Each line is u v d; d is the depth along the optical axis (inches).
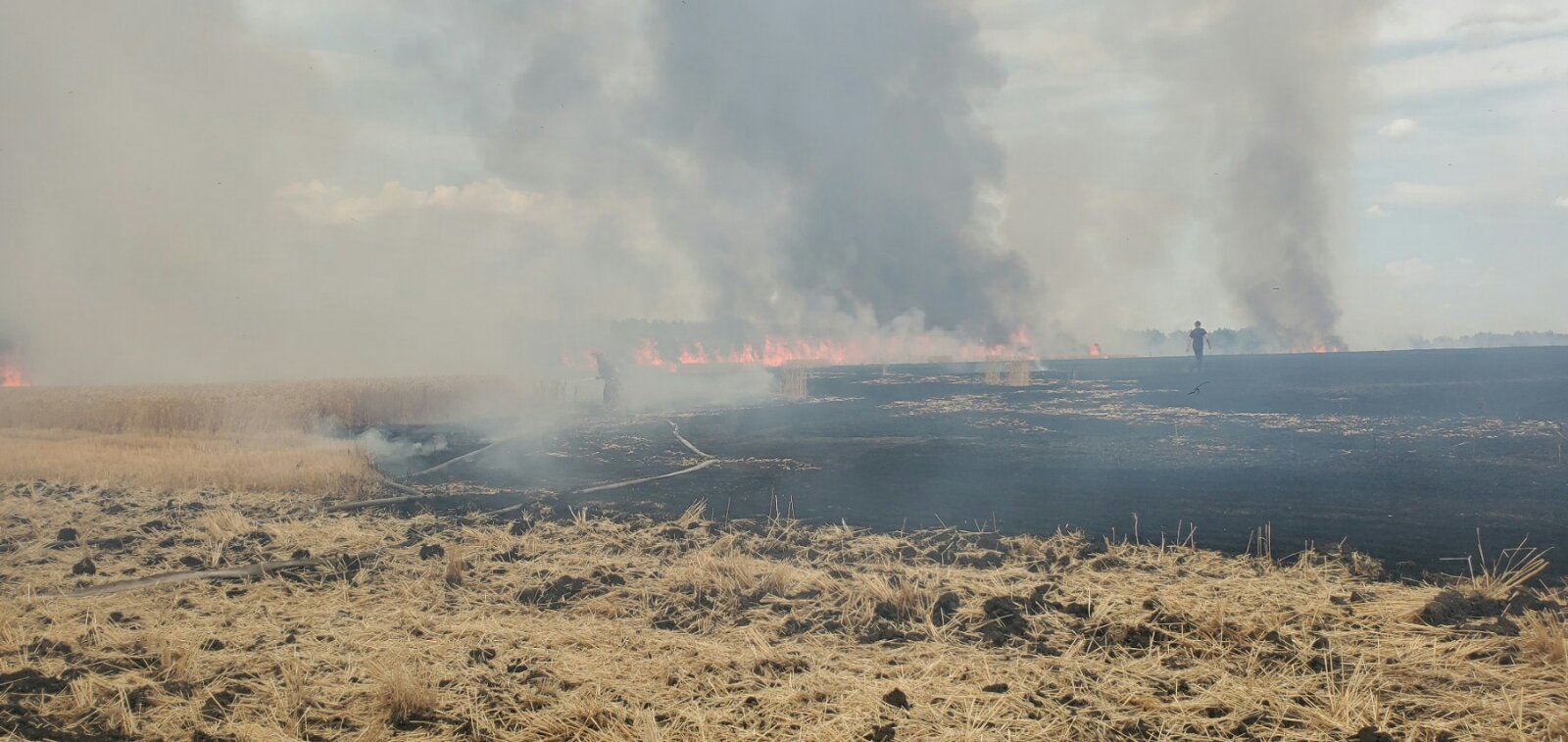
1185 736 218.7
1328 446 706.8
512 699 250.7
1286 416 949.2
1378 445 701.3
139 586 380.8
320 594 366.6
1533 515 442.3
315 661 285.4
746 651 284.0
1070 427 906.1
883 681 253.3
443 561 412.8
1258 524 439.8
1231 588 326.3
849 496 559.2
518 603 348.2
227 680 269.9
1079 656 270.4
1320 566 358.9
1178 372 2010.3
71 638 310.0
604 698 249.6
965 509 505.7
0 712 241.4
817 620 311.3
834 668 267.3
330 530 486.3
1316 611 295.4
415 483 677.3
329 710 249.8
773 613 323.9
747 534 454.6
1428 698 232.4
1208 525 441.1
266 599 362.6
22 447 863.1
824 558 399.9
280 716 244.4
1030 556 391.9
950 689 246.5
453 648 295.1
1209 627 282.2
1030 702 238.8
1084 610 307.1
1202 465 637.9
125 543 465.4
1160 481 576.1
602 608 333.1
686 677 263.3
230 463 711.7
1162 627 287.3
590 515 525.0
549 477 688.4
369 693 257.9
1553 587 323.0
